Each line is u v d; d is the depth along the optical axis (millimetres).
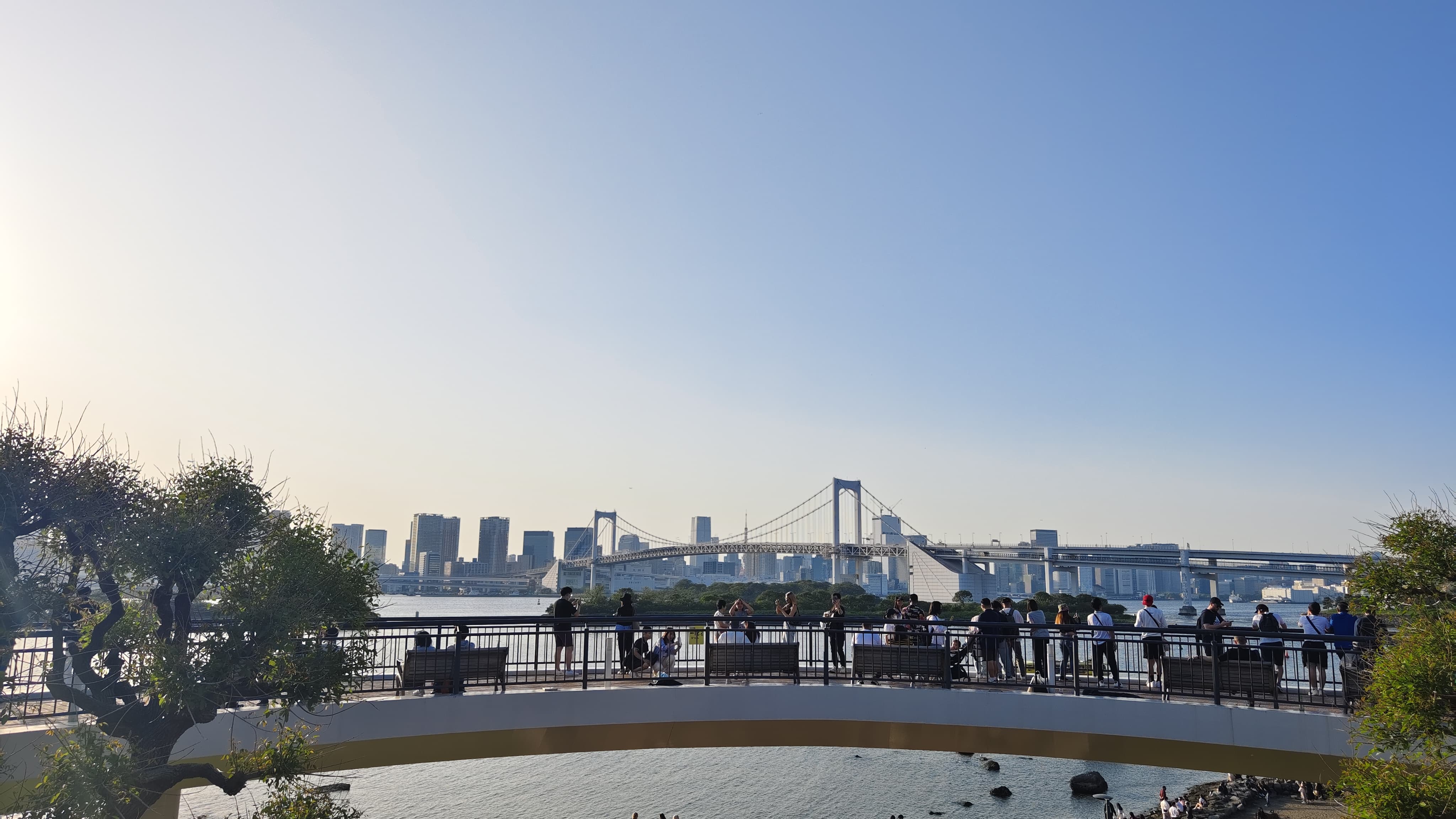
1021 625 12219
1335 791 9742
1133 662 15750
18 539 8922
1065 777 43250
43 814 7707
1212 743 10984
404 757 11070
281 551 9578
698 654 13383
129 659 8922
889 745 12328
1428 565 9680
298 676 9305
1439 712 8305
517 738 11586
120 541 8844
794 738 12320
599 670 13594
